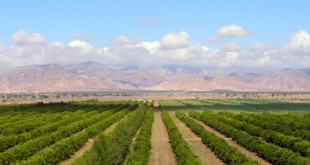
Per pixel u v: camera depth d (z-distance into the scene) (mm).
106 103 185750
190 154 52188
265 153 58125
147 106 172500
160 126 102812
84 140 71062
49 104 170875
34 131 74688
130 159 48406
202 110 164750
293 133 74688
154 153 64500
